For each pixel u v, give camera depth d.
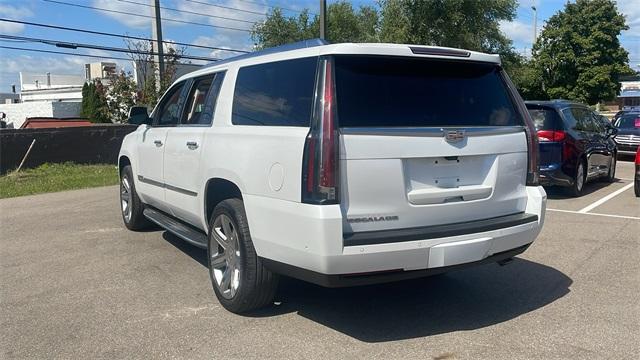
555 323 4.53
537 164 4.84
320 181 3.81
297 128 4.05
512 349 4.06
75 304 5.09
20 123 52.78
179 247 7.05
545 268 6.03
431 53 4.30
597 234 7.57
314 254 3.83
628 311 4.77
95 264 6.36
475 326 4.49
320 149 3.82
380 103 4.09
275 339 4.27
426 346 4.12
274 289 4.58
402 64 4.28
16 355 4.07
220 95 5.24
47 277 5.91
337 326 4.50
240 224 4.53
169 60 25.42
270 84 4.55
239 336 4.34
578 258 6.41
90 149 17.89
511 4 33.84
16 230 8.30
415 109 4.21
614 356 3.93
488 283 5.54
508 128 4.63
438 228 4.15
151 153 6.65
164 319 4.70
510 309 4.85
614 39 48.03
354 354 4.00
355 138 3.88
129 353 4.08
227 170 4.71
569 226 8.09
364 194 3.92
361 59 4.12
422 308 4.88
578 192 10.82
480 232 4.24
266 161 4.21
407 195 4.07
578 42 47.22
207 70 5.79
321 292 5.27
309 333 4.37
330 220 3.75
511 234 4.43
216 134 5.04
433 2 31.94
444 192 4.21
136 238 7.58
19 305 5.09
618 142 19.05
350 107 3.97
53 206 10.53
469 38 32.78
